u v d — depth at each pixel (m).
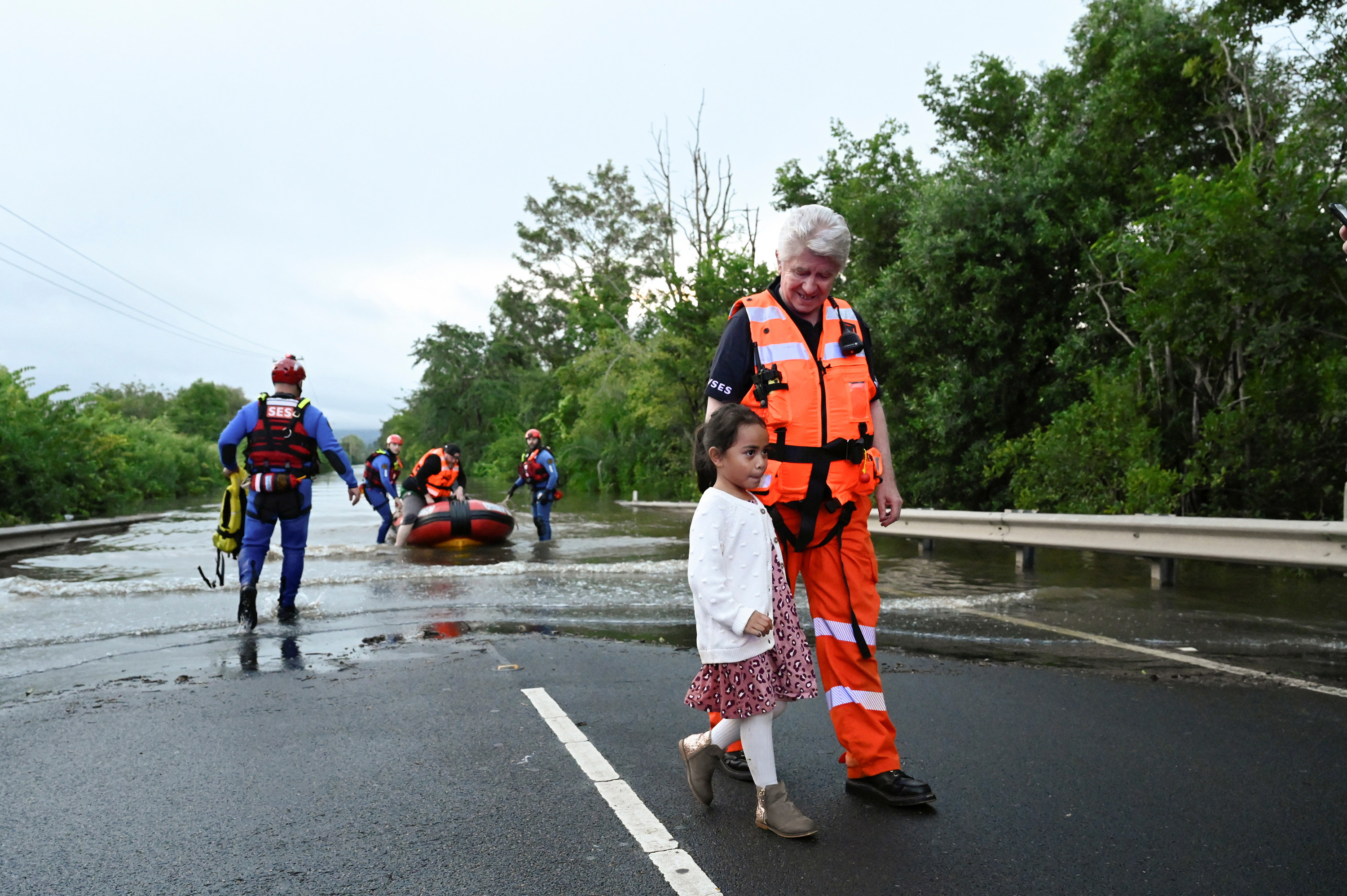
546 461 12.70
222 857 2.65
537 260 56.16
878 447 3.49
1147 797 3.05
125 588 7.63
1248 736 3.70
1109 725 3.85
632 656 5.18
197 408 71.56
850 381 3.20
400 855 2.65
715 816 2.94
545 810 2.98
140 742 3.68
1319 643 5.50
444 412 65.00
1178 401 12.23
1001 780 3.23
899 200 19.52
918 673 4.79
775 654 2.88
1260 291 9.78
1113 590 7.71
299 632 5.93
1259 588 7.78
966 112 19.31
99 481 18.14
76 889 2.46
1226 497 11.04
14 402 16.70
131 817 2.94
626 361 36.22
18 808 3.03
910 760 3.44
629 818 2.91
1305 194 9.67
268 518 6.31
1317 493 10.26
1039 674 4.77
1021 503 12.29
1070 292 15.09
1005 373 14.96
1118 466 11.32
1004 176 15.14
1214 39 12.74
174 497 31.97
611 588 7.78
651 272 51.28
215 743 3.67
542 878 2.50
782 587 2.94
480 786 3.19
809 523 3.10
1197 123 14.15
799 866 2.56
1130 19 14.87
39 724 3.94
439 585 7.98
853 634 3.13
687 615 6.58
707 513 2.88
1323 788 3.12
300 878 2.52
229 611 6.69
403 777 3.28
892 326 15.97
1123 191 14.88
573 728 3.85
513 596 7.36
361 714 4.05
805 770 3.37
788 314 3.25
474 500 12.16
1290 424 10.29
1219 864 2.55
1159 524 7.72
